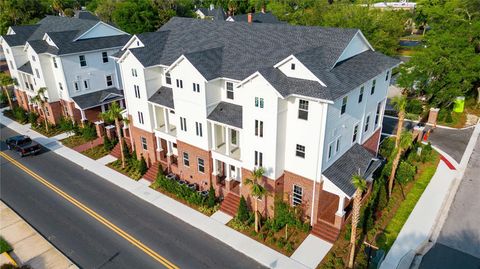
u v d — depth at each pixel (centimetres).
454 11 5834
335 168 2708
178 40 3581
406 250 2509
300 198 2767
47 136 4691
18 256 2562
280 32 3097
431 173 3481
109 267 2444
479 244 2559
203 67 2883
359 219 2659
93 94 4869
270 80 2409
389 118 4841
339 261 2392
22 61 5316
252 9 11988
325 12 7962
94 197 3288
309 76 2464
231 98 3027
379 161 3045
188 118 3128
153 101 3391
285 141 2664
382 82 3247
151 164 3778
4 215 3036
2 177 3681
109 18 9706
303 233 2697
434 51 4522
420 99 5125
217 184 3178
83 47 4638
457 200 3066
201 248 2597
